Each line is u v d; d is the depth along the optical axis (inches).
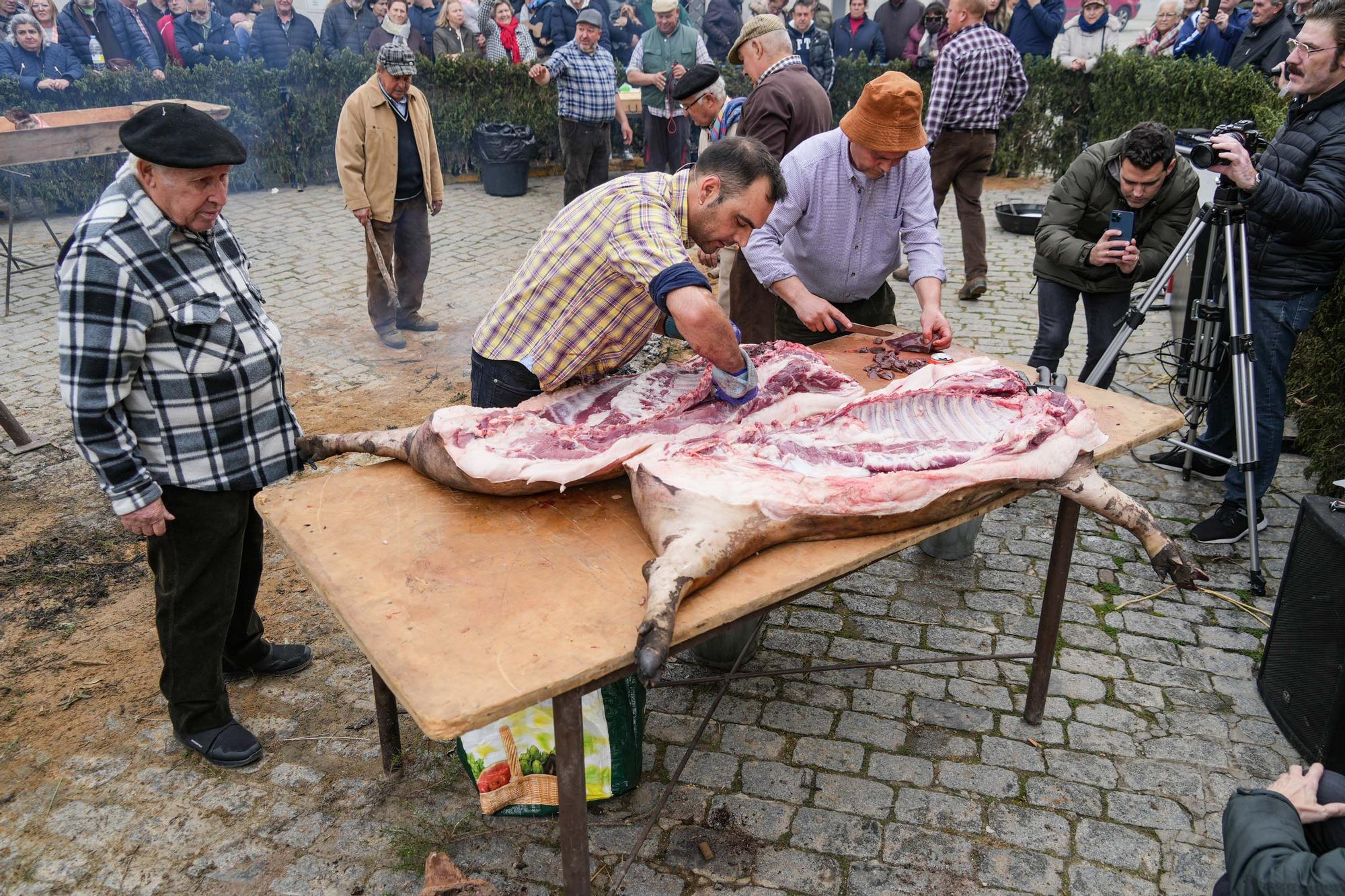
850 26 414.0
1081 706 121.4
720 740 116.0
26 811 104.7
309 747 115.0
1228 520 154.4
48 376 219.0
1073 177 161.3
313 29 401.4
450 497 95.0
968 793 107.7
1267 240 140.8
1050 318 169.3
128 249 88.4
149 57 370.0
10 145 248.7
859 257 145.2
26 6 364.5
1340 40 126.8
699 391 106.4
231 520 102.0
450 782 109.6
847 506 85.6
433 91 399.9
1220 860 98.6
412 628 74.1
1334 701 105.1
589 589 79.7
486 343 108.5
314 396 210.1
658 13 330.3
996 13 398.3
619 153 444.1
